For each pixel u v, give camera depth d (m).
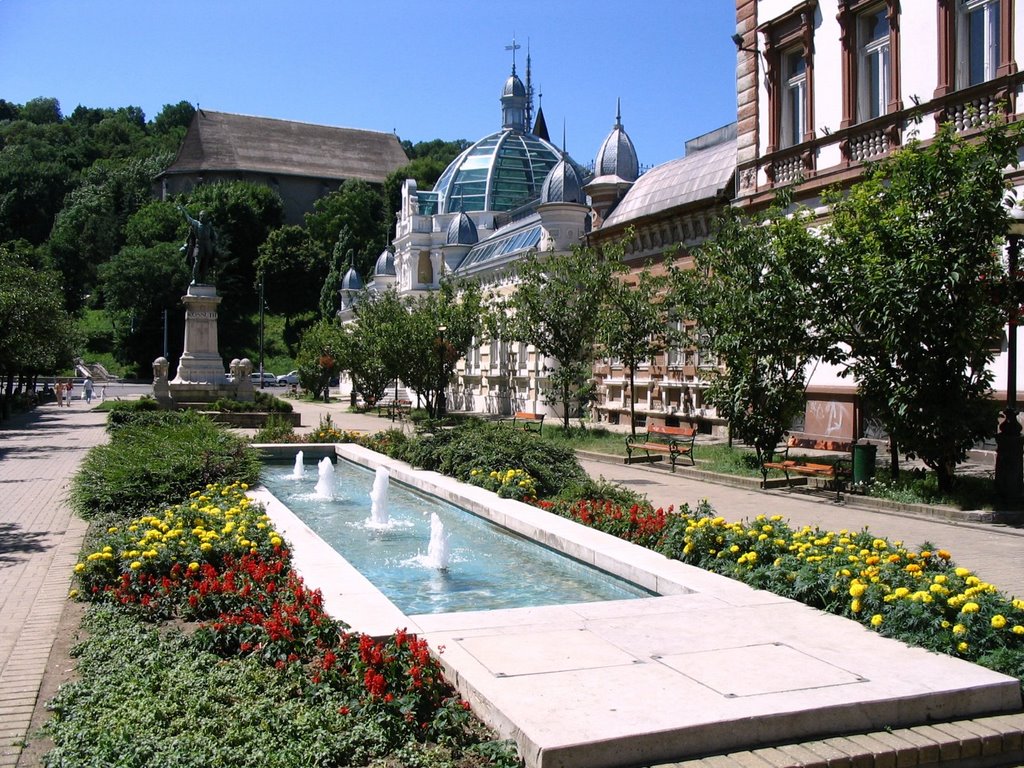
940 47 19.61
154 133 176.12
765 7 25.23
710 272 26.41
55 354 58.53
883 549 9.26
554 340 30.84
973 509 14.73
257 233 119.19
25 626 8.38
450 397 57.59
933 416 15.30
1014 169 17.75
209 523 11.22
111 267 101.62
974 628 7.04
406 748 5.51
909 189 15.70
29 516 15.05
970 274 14.91
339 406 61.06
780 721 5.70
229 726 5.68
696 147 36.72
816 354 17.78
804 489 18.11
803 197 23.75
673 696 5.98
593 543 11.24
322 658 6.83
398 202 125.50
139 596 8.89
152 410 38.00
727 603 8.38
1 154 147.88
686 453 21.91
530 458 17.38
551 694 5.99
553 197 44.97
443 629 7.50
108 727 5.64
